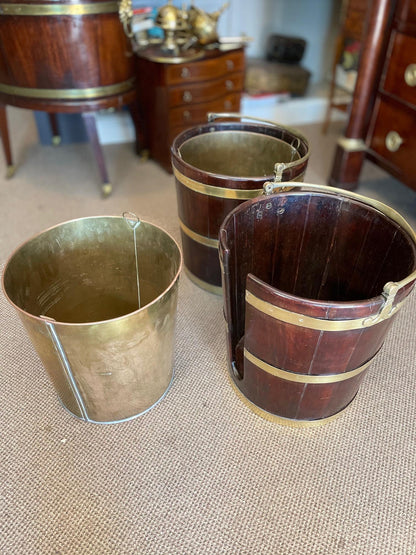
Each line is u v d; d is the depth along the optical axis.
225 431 1.10
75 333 0.87
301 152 1.37
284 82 2.78
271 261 1.23
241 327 1.31
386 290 0.81
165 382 1.16
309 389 0.99
